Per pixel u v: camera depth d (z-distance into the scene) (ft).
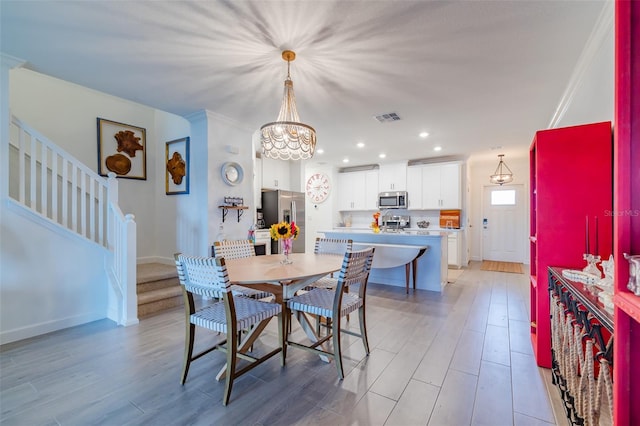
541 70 8.17
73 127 12.74
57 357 7.24
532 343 7.99
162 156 14.94
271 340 8.41
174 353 7.48
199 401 5.57
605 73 6.41
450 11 5.81
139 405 5.44
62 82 12.47
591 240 6.27
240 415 5.19
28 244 8.43
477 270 18.76
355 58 7.57
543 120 12.42
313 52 7.31
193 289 6.05
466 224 20.49
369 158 21.38
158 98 10.28
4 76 7.97
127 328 9.11
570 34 6.55
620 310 2.74
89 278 9.60
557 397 5.70
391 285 15.10
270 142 7.86
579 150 6.40
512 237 22.16
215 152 12.03
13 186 10.35
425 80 8.77
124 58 7.66
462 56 7.46
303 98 10.15
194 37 6.75
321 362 7.07
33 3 5.60
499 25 6.25
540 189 6.70
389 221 23.18
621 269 2.71
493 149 18.19
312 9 5.78
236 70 8.27
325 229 24.47
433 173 20.86
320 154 19.90
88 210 11.98
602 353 3.57
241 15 5.97
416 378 6.38
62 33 6.62
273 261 8.24
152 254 15.03
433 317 10.21
